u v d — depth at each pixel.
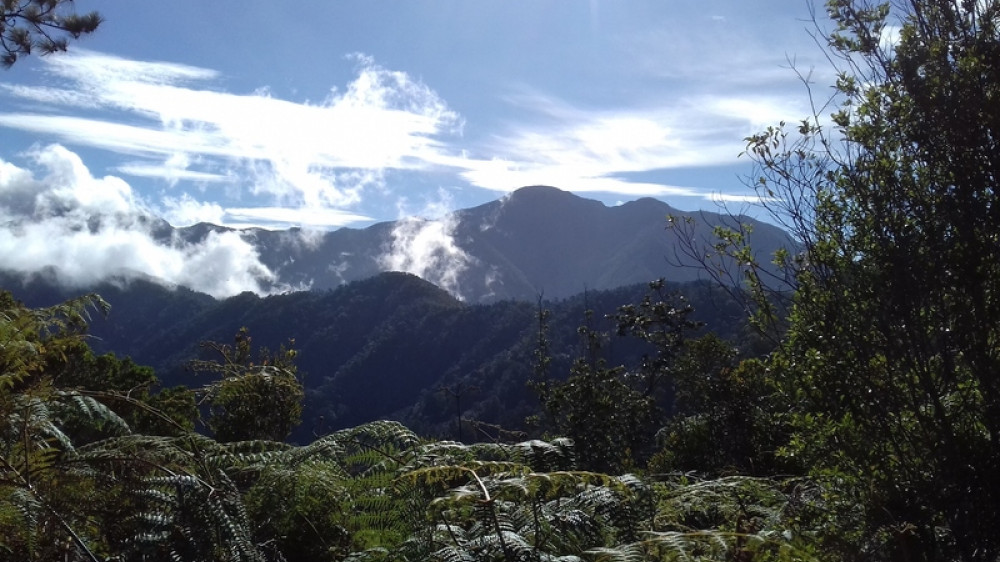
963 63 3.40
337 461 2.60
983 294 3.26
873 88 3.59
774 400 4.14
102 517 2.08
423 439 2.69
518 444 2.60
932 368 3.40
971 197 3.29
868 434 3.35
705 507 2.66
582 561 1.86
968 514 3.07
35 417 2.07
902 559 2.90
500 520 2.09
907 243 3.35
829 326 3.46
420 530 2.18
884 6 3.71
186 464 2.31
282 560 2.36
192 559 1.96
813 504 3.01
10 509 1.89
